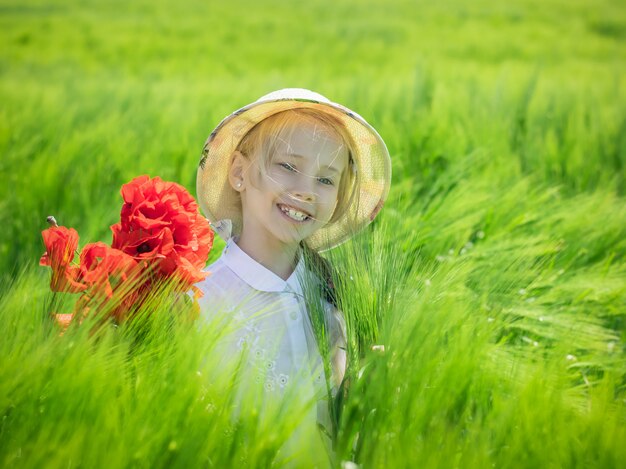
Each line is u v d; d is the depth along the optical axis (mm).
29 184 3777
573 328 2066
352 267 1676
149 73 11102
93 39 15773
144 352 1510
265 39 16844
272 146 1849
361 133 1973
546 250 2584
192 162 4039
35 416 1328
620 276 2586
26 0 21859
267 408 1371
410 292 1699
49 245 1579
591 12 21031
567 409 1552
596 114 5117
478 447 1396
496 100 5484
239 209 2045
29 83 9461
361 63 13062
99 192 3816
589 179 4227
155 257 1651
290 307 1841
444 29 18562
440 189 3652
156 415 1327
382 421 1442
